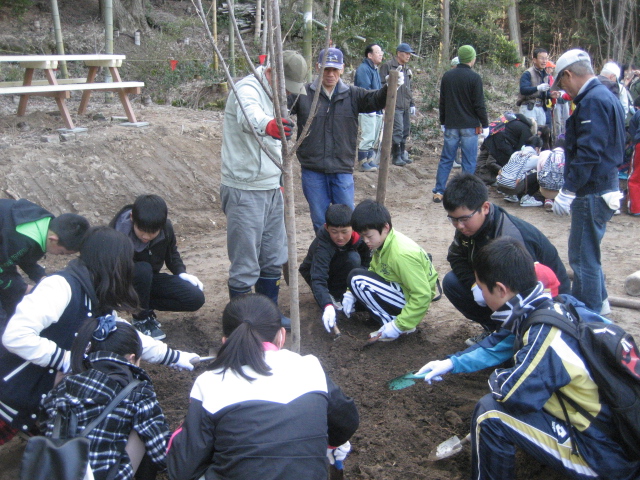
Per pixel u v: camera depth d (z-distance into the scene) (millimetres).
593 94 3982
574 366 2365
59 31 10828
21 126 7898
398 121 9531
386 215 3873
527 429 2479
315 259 4441
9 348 2646
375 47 8898
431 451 3096
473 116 7750
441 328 4504
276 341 2439
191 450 2119
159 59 13656
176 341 4340
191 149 8164
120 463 2449
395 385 3613
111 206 6918
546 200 7746
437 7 19125
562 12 25469
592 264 4285
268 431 2055
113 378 2447
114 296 2844
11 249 3193
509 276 2512
